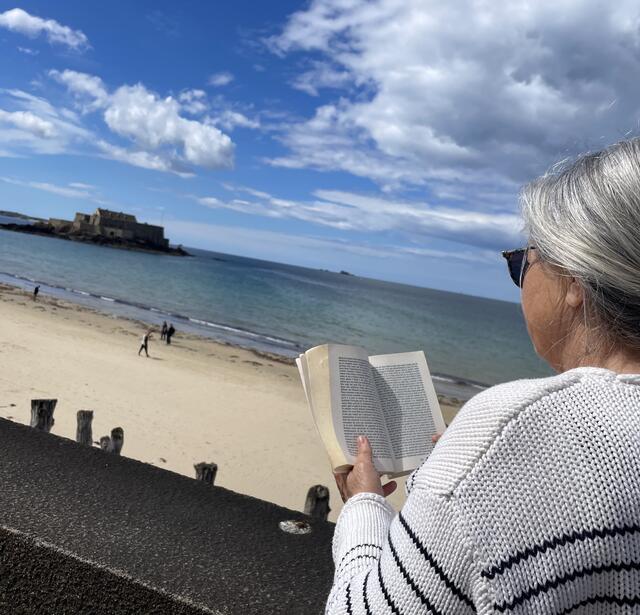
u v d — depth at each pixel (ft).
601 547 2.50
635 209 2.90
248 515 6.92
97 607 5.37
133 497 6.84
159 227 609.01
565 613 2.53
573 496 2.55
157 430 44.96
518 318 472.85
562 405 2.73
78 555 5.49
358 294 471.62
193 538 6.16
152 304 191.52
